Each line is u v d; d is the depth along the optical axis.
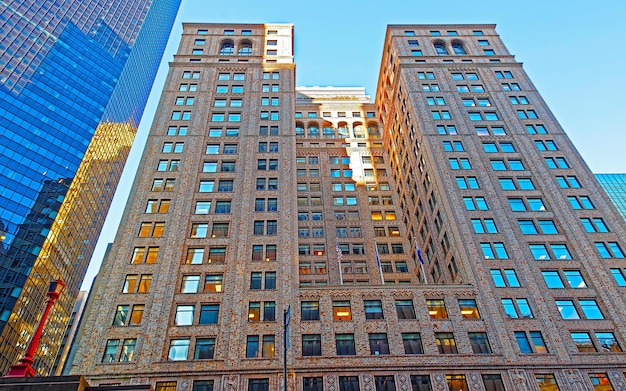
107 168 128.12
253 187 59.16
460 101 72.69
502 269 50.06
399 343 43.47
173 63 78.88
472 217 55.47
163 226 53.56
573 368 41.56
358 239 76.06
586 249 51.97
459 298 47.34
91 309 45.22
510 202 57.41
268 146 65.25
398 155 82.38
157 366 41.19
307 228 77.19
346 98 109.62
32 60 111.81
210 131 67.00
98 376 40.19
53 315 103.12
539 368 41.50
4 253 88.88
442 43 86.62
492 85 75.69
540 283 48.81
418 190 69.81
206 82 75.75
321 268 71.56
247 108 71.31
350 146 93.44
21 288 88.25
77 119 113.69
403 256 73.88
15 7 115.50
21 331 88.94
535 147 64.44
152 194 57.00
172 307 45.91
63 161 105.75
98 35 135.38
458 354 42.53
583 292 48.00
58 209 100.88
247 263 50.47
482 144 65.06
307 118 99.44
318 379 40.88
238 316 45.47
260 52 84.62
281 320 45.22
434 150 64.25
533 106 71.31
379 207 81.19
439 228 60.47
